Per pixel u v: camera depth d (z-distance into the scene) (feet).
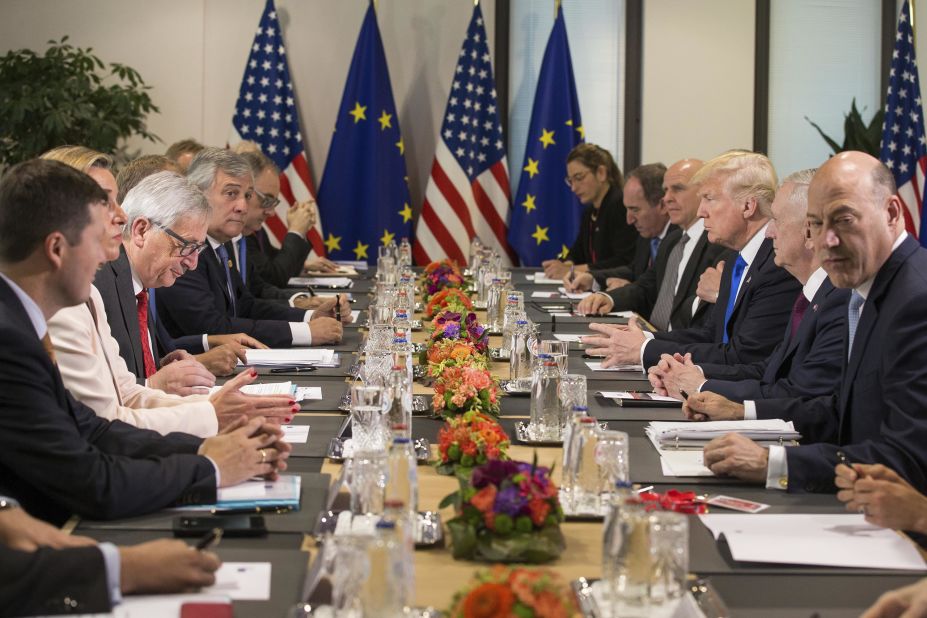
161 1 26.91
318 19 27.55
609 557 5.25
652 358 12.62
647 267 21.52
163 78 27.04
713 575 5.91
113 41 26.86
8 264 6.89
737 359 12.49
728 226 13.34
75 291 7.02
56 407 6.81
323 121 27.73
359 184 27.14
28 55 26.25
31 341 6.77
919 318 8.15
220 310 14.62
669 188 17.29
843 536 6.48
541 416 8.88
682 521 5.21
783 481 7.60
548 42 27.45
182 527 6.34
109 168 10.61
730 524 6.68
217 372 11.87
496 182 27.43
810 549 6.21
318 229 27.04
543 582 4.58
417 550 6.15
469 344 11.33
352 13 27.61
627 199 20.63
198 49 27.07
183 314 14.03
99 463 6.67
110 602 5.29
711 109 27.84
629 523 5.19
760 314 12.52
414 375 11.68
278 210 26.81
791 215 10.84
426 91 27.94
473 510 6.06
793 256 10.90
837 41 27.94
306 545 6.20
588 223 24.44
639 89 28.25
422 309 18.17
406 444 6.40
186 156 18.75
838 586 5.76
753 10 27.66
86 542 5.91
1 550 5.34
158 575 5.43
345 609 4.66
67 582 5.29
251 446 7.29
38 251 6.86
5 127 23.91
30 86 24.22
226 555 6.01
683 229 17.87
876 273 8.53
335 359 12.71
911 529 6.60
